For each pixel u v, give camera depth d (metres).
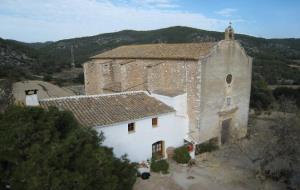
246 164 21.08
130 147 19.25
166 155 21.81
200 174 19.44
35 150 10.26
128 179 13.16
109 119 18.03
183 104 22.55
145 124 19.95
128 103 21.09
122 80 27.02
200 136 22.56
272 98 43.50
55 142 11.06
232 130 26.11
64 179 9.91
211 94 22.86
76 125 13.20
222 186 17.73
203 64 21.42
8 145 10.43
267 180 18.45
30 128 10.88
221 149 24.20
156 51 26.45
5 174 10.74
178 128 22.38
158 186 17.41
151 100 22.56
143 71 26.66
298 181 15.64
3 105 20.56
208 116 23.02
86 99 20.11
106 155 12.27
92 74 31.89
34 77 72.56
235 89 25.39
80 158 11.34
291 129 17.53
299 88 47.81
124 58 28.52
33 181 9.35
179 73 23.00
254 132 28.31
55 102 18.77
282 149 17.31
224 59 23.47
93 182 11.12
